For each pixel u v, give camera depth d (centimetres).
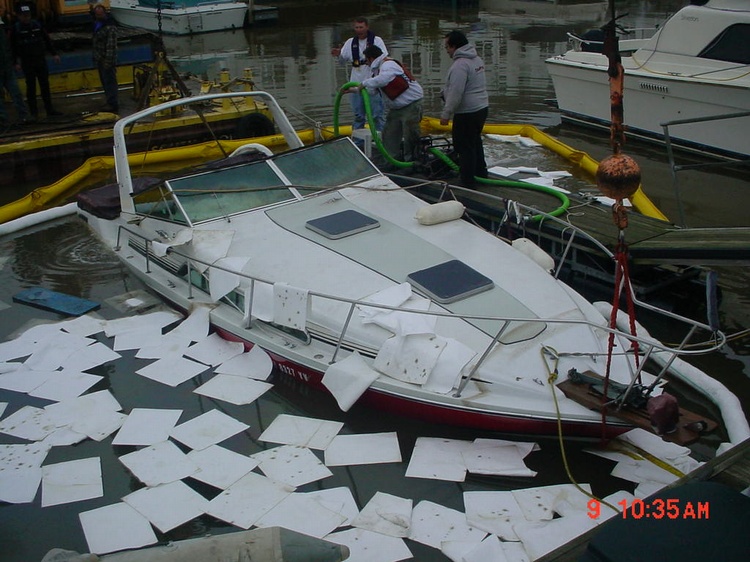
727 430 477
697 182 964
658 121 1096
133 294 680
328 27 2259
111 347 588
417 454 453
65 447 472
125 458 457
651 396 446
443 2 2619
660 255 594
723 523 249
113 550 386
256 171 653
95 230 752
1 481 441
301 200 647
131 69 1390
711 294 425
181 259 618
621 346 490
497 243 580
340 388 473
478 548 374
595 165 985
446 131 1198
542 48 1819
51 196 953
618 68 317
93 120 1140
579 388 439
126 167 689
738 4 1027
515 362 460
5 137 1045
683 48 1077
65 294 688
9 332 622
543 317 493
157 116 1152
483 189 788
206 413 498
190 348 569
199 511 412
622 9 2441
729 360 564
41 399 523
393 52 1811
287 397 516
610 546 245
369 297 506
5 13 1284
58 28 1426
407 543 386
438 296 502
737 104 978
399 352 470
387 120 859
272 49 1902
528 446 453
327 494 421
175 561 316
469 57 729
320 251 566
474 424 452
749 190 929
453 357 459
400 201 649
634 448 456
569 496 414
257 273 550
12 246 807
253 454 459
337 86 1453
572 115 1240
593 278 670
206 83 1240
